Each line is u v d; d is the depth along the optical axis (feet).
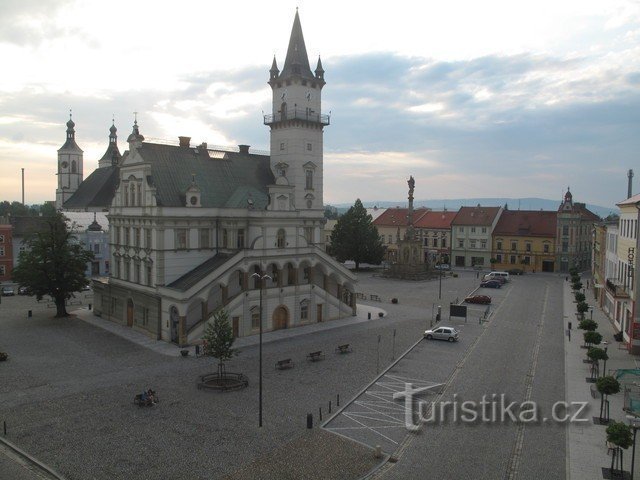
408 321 216.54
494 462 93.66
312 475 87.86
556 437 104.32
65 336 185.06
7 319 213.66
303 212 225.76
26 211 583.58
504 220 425.69
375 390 131.03
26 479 85.92
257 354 164.55
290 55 237.66
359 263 401.90
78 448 96.84
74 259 213.66
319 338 185.88
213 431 104.94
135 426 107.04
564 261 397.19
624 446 85.05
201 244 196.44
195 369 147.02
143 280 192.85
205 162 216.74
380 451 95.40
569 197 394.93
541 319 222.89
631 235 183.32
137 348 169.48
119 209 205.98
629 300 173.68
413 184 362.74
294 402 122.01
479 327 205.77
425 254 447.01
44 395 124.67
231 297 183.32
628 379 131.34
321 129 244.01
